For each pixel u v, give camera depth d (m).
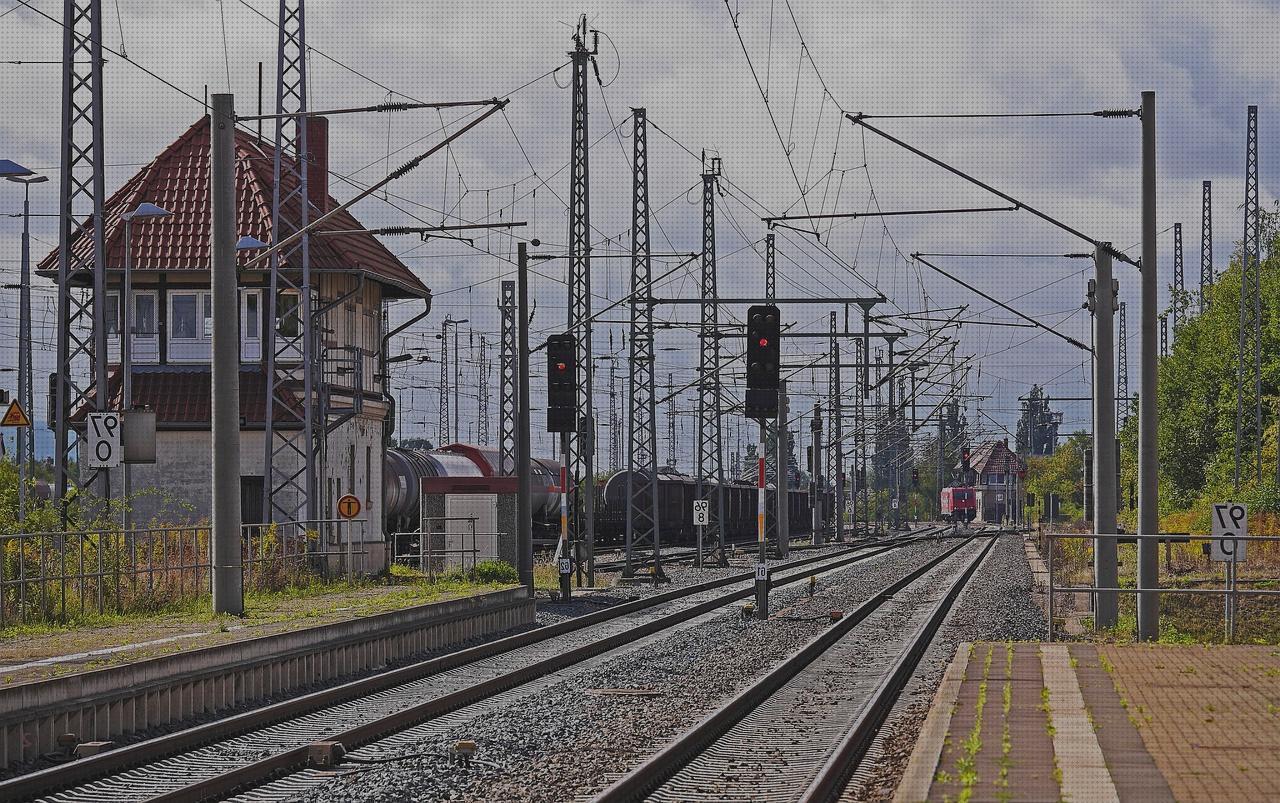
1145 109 39.19
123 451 44.34
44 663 27.98
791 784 21.59
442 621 43.66
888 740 25.41
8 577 37.78
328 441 65.06
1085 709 23.62
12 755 23.53
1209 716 22.81
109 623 37.16
